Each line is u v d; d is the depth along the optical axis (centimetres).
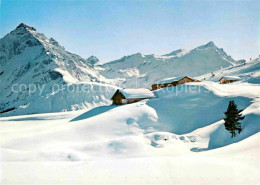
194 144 3431
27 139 3644
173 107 5028
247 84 8144
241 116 3556
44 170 1906
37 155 2891
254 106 3941
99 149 3222
